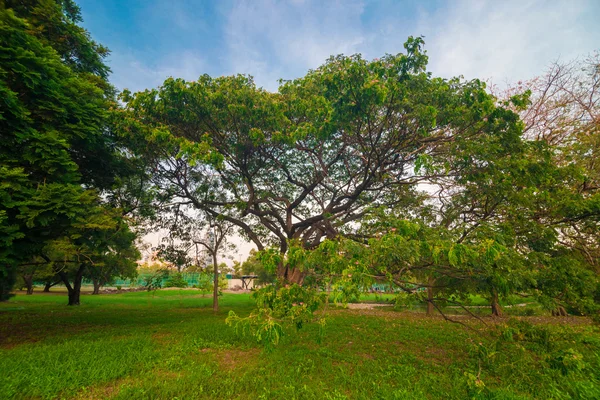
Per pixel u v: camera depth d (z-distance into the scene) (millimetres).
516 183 6047
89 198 6852
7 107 5758
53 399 4461
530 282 4383
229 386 5000
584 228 6238
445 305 5812
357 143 7867
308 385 5180
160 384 4969
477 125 6559
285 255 4367
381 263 3889
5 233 5691
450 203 7441
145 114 8203
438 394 4930
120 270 23766
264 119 7984
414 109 6145
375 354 7223
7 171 5641
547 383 5316
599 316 4875
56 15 8414
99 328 9594
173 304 19891
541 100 9664
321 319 4051
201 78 8734
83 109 7453
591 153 7828
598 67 9094
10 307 16703
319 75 8484
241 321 3781
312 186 9781
